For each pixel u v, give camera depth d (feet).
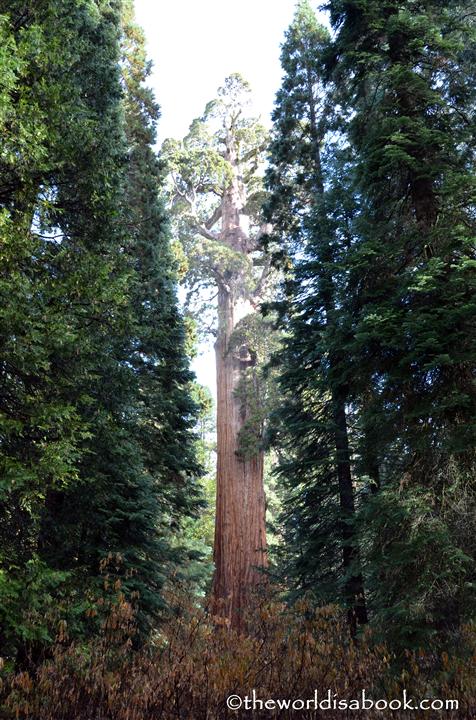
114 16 52.39
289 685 18.10
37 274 28.17
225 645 21.15
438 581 24.99
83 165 30.37
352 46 37.09
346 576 34.17
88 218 31.76
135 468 38.96
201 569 59.36
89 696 15.92
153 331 46.14
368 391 34.76
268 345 80.79
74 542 32.76
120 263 32.55
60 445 24.88
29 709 15.02
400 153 31.07
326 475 45.19
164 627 33.45
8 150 24.75
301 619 23.02
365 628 25.41
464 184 29.01
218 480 82.23
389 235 33.73
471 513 26.16
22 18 30.63
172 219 92.94
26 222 25.99
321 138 57.77
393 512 27.09
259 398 77.30
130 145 54.85
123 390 34.01
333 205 45.60
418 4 36.42
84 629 25.80
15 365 25.04
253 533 77.97
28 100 27.81
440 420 28.71
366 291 31.83
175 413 53.01
